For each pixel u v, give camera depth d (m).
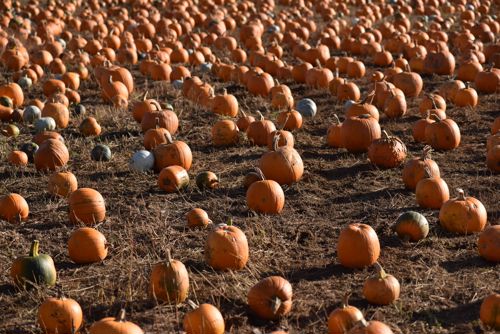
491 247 7.89
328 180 10.55
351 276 7.70
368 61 18.98
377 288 7.04
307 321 6.88
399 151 10.84
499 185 10.24
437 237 8.55
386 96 13.88
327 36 20.84
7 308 7.21
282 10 26.28
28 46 20.27
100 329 6.05
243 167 11.05
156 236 8.62
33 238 8.71
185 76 16.36
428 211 9.29
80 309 6.77
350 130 11.44
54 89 14.88
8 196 9.18
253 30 21.55
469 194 9.96
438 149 11.73
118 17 24.81
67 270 7.95
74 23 23.48
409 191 10.03
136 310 7.10
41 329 6.77
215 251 7.76
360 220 9.12
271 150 11.36
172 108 13.80
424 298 7.23
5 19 22.70
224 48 20.23
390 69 16.03
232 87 16.08
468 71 16.28
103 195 10.03
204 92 14.37
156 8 27.17
